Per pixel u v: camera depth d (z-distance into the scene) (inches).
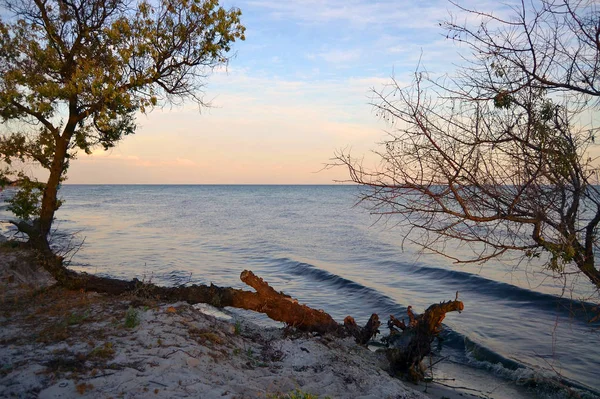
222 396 166.1
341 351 280.2
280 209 2258.9
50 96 316.5
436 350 357.4
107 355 195.8
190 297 307.6
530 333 395.5
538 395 280.8
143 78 331.6
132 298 289.9
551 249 155.1
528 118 152.7
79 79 313.9
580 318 425.4
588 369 315.9
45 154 365.1
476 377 311.1
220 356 216.2
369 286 579.2
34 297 290.0
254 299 311.1
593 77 152.1
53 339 213.8
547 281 556.1
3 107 326.0
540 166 147.9
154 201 3164.4
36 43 327.9
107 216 1744.6
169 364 189.2
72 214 1818.4
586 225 162.1
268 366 229.9
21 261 336.2
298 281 631.2
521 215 158.1
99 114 332.5
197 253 854.5
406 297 537.3
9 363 185.2
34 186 370.0
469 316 453.1
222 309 442.0
